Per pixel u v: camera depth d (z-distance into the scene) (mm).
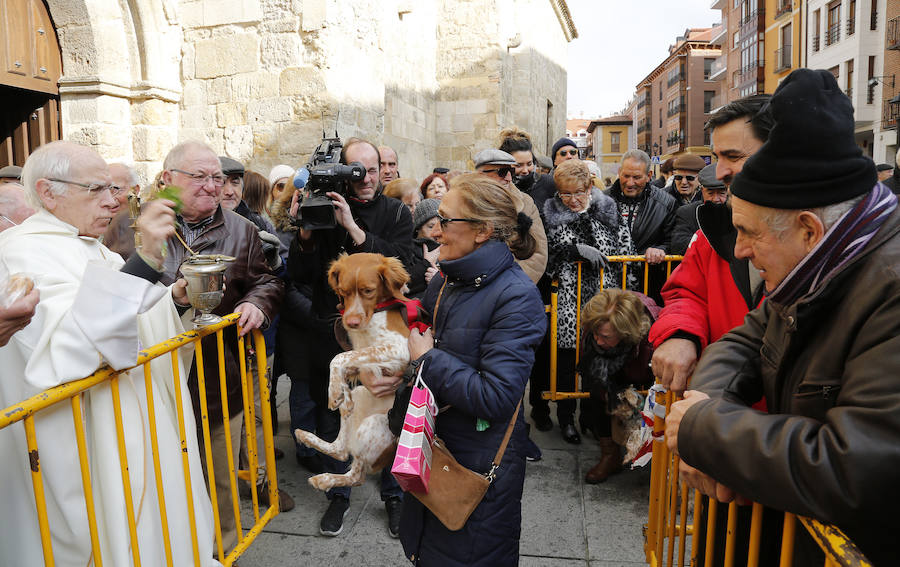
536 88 14328
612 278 3996
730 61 41094
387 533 2957
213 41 6477
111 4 5945
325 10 6125
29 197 1895
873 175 1069
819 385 1095
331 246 2777
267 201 4531
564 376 4027
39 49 5742
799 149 1065
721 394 1334
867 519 904
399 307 2086
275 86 6352
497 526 1814
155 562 1824
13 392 1757
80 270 1812
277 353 4016
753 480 1025
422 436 1660
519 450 1884
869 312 1001
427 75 11047
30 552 1706
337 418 3184
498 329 1791
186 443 1979
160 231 1855
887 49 24578
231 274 2557
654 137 67938
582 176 3877
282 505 3152
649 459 2996
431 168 11414
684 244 3822
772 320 1334
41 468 1657
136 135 6305
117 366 1627
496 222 1814
